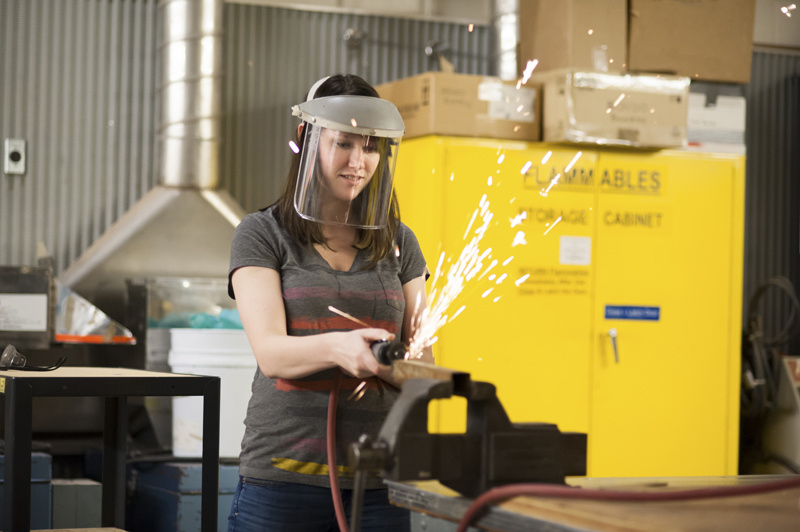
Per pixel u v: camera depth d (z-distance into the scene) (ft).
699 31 11.68
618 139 11.05
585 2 11.09
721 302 11.93
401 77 13.93
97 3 12.66
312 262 5.29
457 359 10.73
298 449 5.06
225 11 13.07
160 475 10.60
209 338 10.48
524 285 11.02
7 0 12.26
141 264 11.68
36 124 12.42
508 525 3.22
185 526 10.19
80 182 12.60
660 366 11.63
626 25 11.32
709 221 11.89
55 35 12.50
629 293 11.51
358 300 5.28
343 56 13.67
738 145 12.04
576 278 11.25
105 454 8.06
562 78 10.85
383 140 5.23
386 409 5.22
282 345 4.73
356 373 4.38
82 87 12.62
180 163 12.13
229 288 5.31
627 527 2.91
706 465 11.80
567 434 3.82
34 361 11.64
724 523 3.10
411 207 11.14
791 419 12.58
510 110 10.97
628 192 11.50
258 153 13.25
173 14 12.09
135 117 12.80
